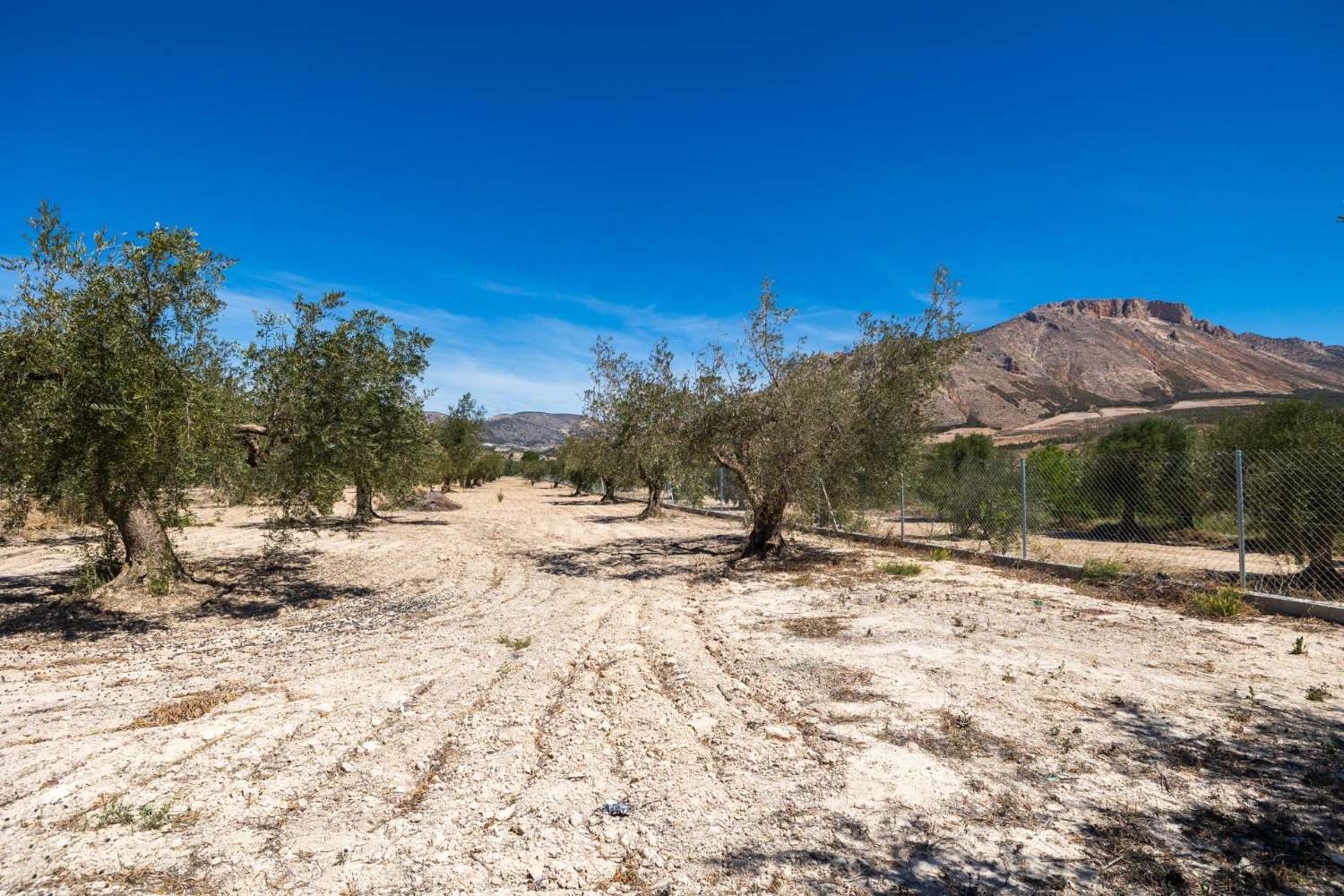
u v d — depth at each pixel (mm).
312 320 10086
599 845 3346
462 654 7168
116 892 2934
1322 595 8305
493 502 37406
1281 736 4391
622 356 14703
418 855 3244
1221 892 2855
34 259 8250
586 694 5672
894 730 4680
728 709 5273
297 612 10117
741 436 12719
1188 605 8148
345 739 4719
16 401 8086
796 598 9719
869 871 3088
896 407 12594
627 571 13641
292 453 10156
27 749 4547
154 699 5773
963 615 8031
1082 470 16734
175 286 8461
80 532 18938
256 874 3070
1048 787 3824
